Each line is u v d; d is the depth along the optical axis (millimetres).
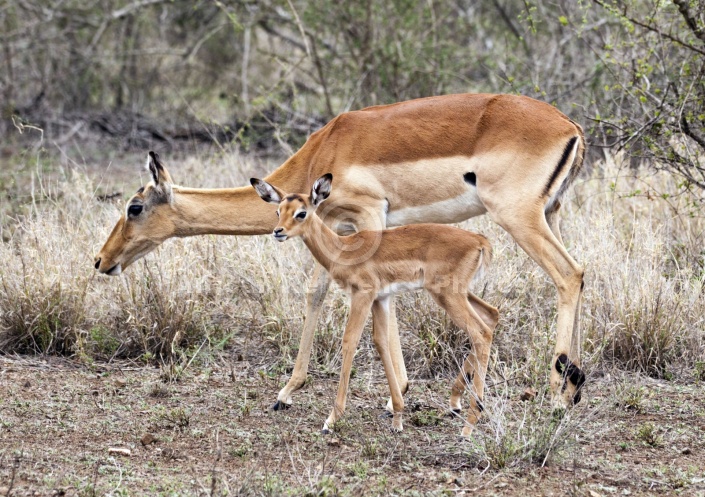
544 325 16297
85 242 18469
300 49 35125
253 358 16750
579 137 14242
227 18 36344
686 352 15977
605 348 16156
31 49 36125
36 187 25219
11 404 14086
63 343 16812
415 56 29094
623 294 16250
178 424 13391
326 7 29781
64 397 14547
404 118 14695
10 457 11930
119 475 11484
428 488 11242
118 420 13602
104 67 37750
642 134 18125
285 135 27969
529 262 17516
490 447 12133
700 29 18703
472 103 14570
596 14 28422
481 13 33656
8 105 34312
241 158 26859
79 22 37438
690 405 14211
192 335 17047
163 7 38500
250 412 14180
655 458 12227
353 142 14703
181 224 15414
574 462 11930
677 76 19891
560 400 13508
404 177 14570
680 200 19938
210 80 38688
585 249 17875
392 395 13398
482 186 14289
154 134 34000
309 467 11742
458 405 13992
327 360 16266
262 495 10734
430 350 15977
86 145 32844
